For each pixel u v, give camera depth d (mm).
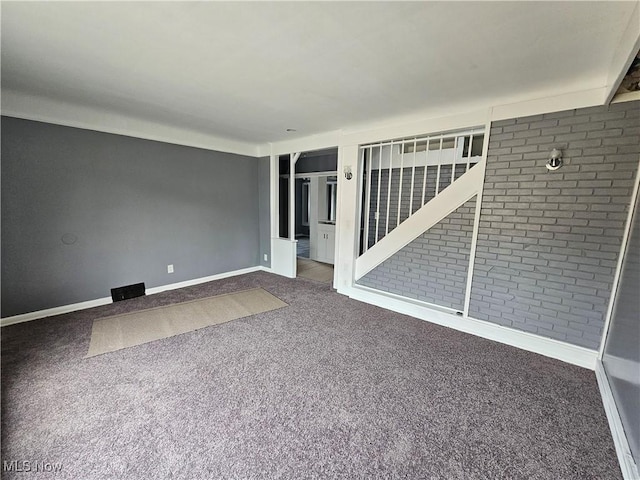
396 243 3643
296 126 3793
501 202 2744
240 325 3100
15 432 1642
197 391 2029
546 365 2424
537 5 1383
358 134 3812
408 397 2010
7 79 2418
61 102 3027
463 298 3154
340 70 2133
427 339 2857
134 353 2502
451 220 3164
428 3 1379
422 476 1442
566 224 2434
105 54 1945
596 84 2213
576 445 1639
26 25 1606
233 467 1470
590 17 1463
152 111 3254
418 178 3822
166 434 1658
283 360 2441
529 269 2641
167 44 1807
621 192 2191
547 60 1932
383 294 3762
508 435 1702
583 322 2414
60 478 1388
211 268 4777
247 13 1479
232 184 4914
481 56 1898
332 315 3416
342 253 4160
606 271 2287
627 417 1584
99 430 1672
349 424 1764
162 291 4176
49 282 3195
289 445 1607
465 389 2102
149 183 3889
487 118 2768
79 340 2699
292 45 1797
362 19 1515
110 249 3619
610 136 2205
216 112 3236
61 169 3170
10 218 2918
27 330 2867
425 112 3098
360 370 2314
